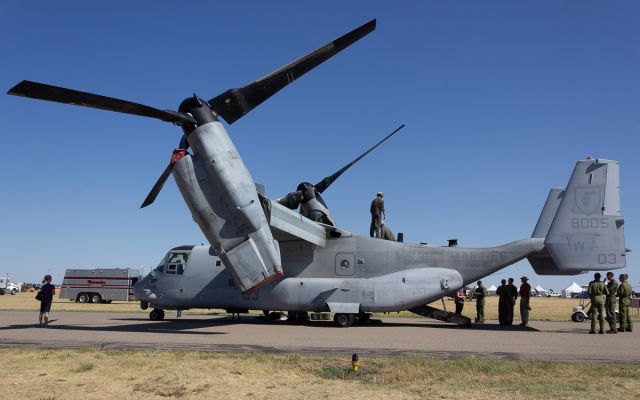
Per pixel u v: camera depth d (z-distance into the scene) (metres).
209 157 14.86
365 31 15.26
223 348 11.54
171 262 20.98
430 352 11.17
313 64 16.05
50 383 8.10
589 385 8.07
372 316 26.86
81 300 43.47
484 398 7.34
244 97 16.39
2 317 22.05
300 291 19.11
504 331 17.19
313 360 9.94
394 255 19.30
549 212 21.41
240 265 14.68
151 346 11.71
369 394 7.53
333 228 19.52
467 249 19.14
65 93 12.99
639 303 31.19
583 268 17.31
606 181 17.61
